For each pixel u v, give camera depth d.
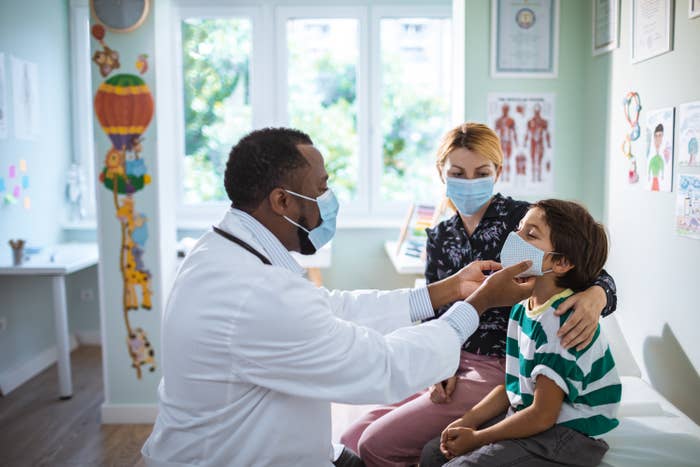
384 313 1.57
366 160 4.16
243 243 1.28
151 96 2.84
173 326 1.25
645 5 2.12
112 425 2.94
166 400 1.31
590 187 2.67
